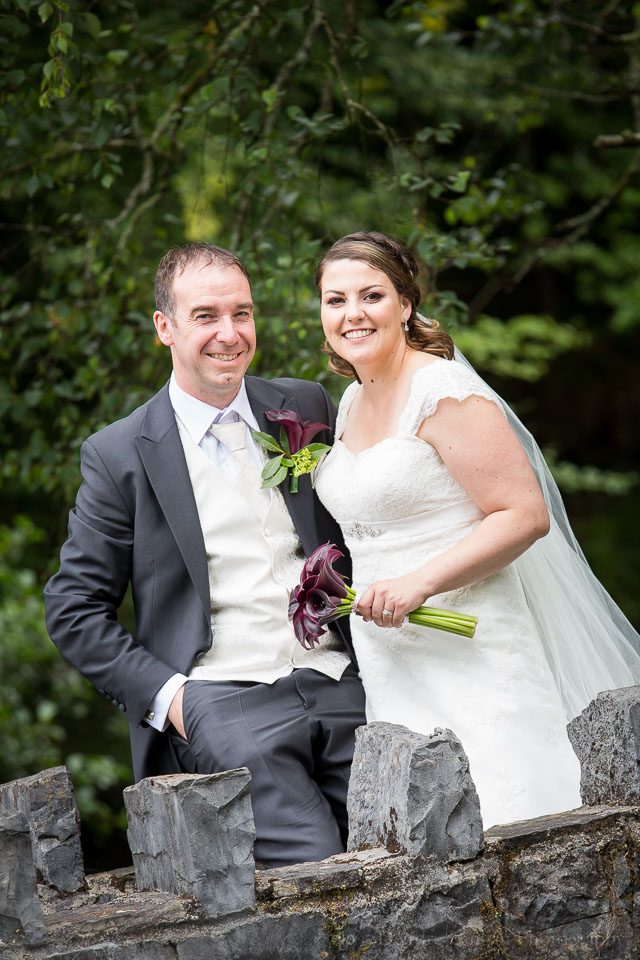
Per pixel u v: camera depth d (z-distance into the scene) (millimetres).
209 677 4199
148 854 3096
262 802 3984
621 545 18734
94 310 7398
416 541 4168
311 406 4781
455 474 4059
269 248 7023
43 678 10586
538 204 7660
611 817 3273
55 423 7496
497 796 3957
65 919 2805
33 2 6188
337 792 4262
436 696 4129
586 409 21766
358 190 13070
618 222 16828
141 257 7969
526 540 3957
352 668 4527
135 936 2764
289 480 4480
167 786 2906
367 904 2975
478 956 3051
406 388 4215
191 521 4262
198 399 4438
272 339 7156
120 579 4363
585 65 9656
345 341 4199
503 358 14000
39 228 7977
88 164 8000
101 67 7227
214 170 10383
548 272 19938
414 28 8219
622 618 4781
